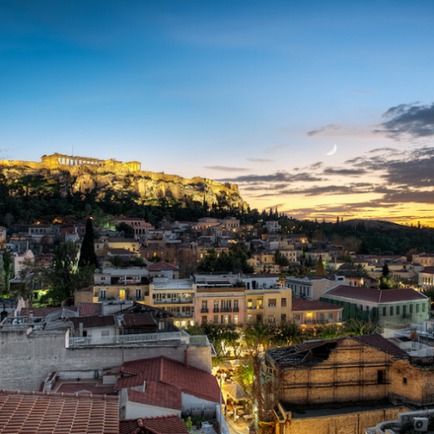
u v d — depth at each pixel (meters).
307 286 104.81
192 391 28.80
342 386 39.53
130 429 23.05
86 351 32.12
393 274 181.12
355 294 93.44
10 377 30.70
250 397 51.84
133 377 29.94
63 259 107.44
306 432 36.59
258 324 72.06
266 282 92.75
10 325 32.56
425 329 53.59
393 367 40.09
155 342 34.91
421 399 37.78
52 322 45.94
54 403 20.23
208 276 92.94
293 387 38.91
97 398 21.41
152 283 87.31
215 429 27.03
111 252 168.62
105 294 83.12
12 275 115.44
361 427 37.38
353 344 40.22
